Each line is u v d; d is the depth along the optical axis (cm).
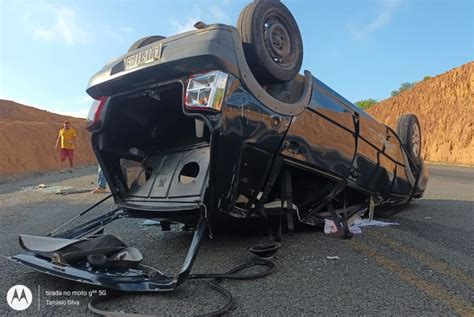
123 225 514
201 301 253
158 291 256
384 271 318
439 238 436
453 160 3312
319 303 252
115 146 398
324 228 454
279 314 236
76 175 1532
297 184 431
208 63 298
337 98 436
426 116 4050
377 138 500
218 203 319
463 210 646
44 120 5241
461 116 3481
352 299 259
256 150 336
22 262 293
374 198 523
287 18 373
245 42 336
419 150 624
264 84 356
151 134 422
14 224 539
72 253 276
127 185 407
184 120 400
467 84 3662
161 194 369
